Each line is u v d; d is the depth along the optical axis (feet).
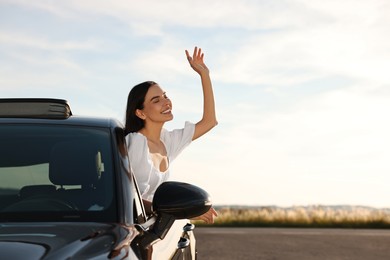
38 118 15.87
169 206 14.11
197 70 25.23
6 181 14.34
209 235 69.92
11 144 14.93
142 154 20.66
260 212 114.42
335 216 109.29
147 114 22.68
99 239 12.23
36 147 14.89
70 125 15.64
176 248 17.61
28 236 12.00
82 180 14.38
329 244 61.52
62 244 11.73
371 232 77.15
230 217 111.24
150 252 13.15
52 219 13.41
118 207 13.84
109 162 14.71
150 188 21.33
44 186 14.29
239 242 62.39
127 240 12.52
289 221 108.88
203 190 14.47
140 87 22.68
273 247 58.39
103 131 15.57
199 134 24.75
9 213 13.43
